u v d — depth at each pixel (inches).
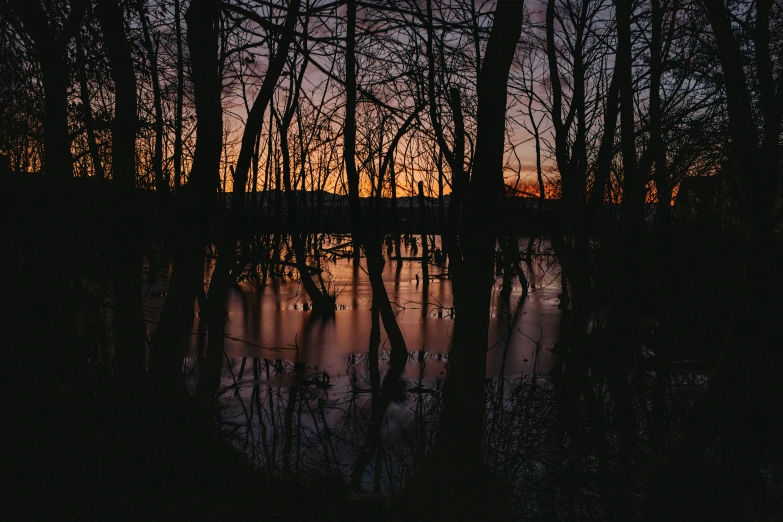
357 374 375.2
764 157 181.0
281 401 316.2
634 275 355.3
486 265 164.9
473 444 164.6
